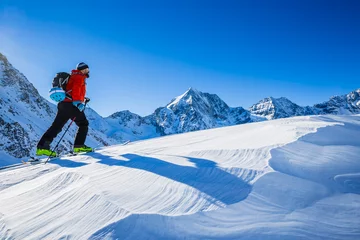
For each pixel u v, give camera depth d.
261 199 2.48
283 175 2.93
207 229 2.06
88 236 2.05
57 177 3.72
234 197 2.52
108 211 2.38
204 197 2.55
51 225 2.37
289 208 2.35
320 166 3.31
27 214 2.68
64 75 5.77
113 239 1.99
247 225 2.10
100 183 3.12
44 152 5.86
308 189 2.65
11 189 3.77
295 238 1.93
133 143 8.16
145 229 2.05
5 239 2.29
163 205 2.44
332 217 2.21
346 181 2.90
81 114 6.02
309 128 5.44
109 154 5.22
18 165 5.83
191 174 3.18
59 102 5.79
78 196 2.86
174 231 2.04
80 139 6.17
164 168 3.51
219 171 3.17
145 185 2.98
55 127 5.96
